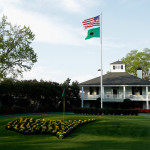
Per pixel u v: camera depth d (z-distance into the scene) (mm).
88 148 7930
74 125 12953
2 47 27609
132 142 9023
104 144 8680
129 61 55969
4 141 9984
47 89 35062
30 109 32906
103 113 23703
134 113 23344
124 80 39594
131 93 39250
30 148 8102
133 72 56156
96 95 39656
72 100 39906
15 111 29844
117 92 39906
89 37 24406
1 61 27781
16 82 31109
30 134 11914
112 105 38969
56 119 16766
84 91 41000
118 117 19516
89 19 24172
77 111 26297
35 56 30266
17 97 32000
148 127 11984
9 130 13133
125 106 34844
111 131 11602
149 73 54938
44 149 7879
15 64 29562
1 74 28594
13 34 29203
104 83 38906
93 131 11844
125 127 12227
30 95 32812
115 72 43875
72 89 40406
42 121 14625
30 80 34125
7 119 17469
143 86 38844
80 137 10578
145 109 35219
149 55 54750
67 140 9891
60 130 11547
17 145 8758
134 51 56812
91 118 16688
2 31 28672
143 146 8141
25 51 28844
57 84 38500
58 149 7844
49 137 10938
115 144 8633
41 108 35125
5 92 29078
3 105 29250
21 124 14070
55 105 38938
